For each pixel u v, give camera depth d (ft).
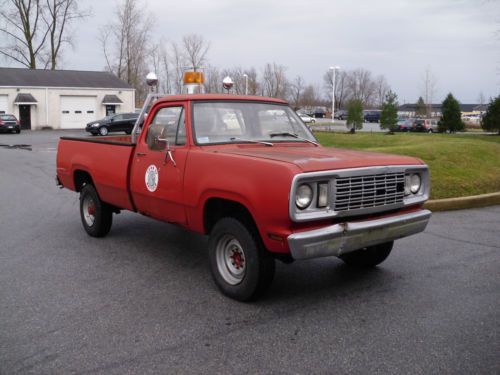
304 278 17.95
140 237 24.03
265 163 14.08
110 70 205.67
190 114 17.43
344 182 14.26
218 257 16.21
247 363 11.91
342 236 14.12
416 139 62.54
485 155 43.50
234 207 15.75
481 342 12.92
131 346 12.78
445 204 29.84
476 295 16.22
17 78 147.74
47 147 85.25
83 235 24.52
